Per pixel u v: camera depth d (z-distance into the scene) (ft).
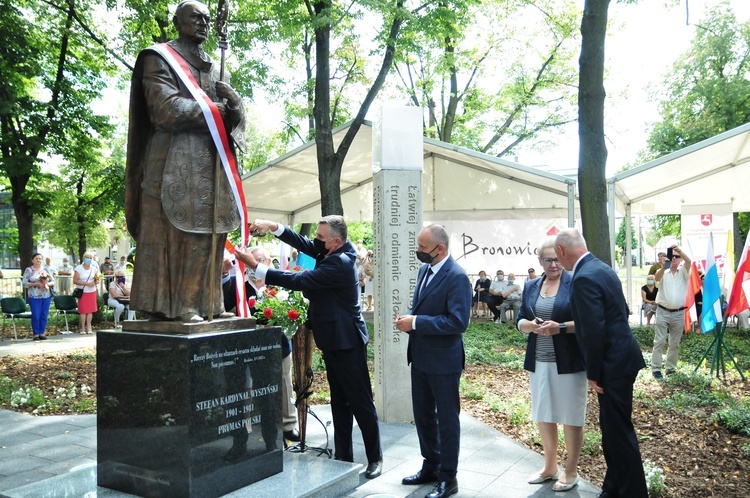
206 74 13.38
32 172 59.88
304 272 14.90
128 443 12.22
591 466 16.70
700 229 50.16
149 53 12.63
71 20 57.16
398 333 21.47
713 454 17.84
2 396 25.27
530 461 16.97
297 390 17.22
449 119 76.23
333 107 69.10
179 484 11.43
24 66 58.03
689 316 33.27
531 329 14.71
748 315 48.70
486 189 51.88
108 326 52.37
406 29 45.34
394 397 21.48
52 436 19.89
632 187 49.42
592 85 31.45
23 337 46.14
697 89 77.25
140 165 13.16
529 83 76.79
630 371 13.39
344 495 13.92
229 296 18.94
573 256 14.10
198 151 12.76
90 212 73.97
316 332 15.46
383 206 21.25
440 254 14.96
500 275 53.16
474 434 19.56
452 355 14.49
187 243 12.67
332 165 44.93
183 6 13.10
